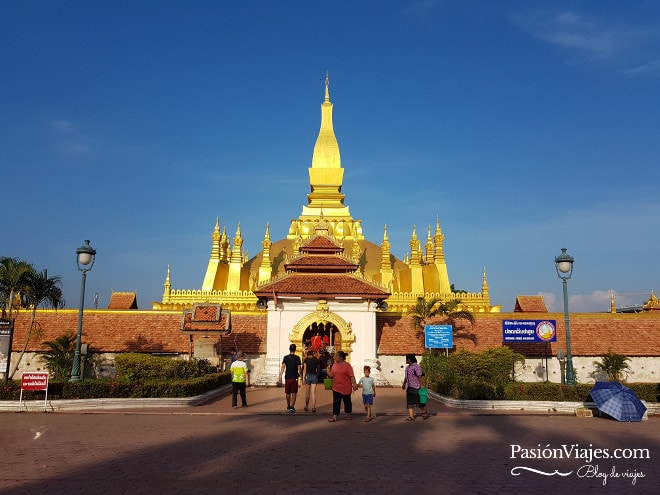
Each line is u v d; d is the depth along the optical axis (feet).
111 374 117.50
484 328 126.11
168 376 92.22
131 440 53.98
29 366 117.29
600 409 68.90
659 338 122.21
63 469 42.55
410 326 125.29
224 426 62.90
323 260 120.37
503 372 96.73
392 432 60.03
